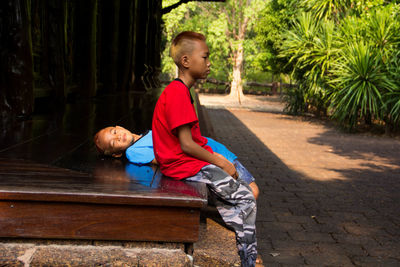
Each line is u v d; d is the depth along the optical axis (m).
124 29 10.38
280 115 18.66
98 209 1.91
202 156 2.19
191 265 1.95
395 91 12.32
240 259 2.16
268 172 7.64
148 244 1.99
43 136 3.82
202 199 1.91
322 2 14.81
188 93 2.20
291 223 4.98
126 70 10.60
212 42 29.36
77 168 2.55
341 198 6.08
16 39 4.40
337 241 4.48
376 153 9.91
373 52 12.72
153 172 2.47
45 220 1.90
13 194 1.85
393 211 5.54
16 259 1.88
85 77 7.82
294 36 14.95
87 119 5.16
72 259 1.89
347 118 14.70
